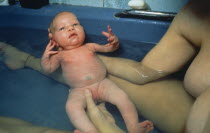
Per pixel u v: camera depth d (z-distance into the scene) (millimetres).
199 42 880
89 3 1572
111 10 1488
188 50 967
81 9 1513
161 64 1021
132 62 1135
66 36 1226
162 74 1024
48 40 1438
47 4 1621
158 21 1272
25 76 1237
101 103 1013
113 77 1139
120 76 1109
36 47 1384
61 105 1035
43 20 1481
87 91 1010
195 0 890
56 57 1242
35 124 917
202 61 826
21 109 1013
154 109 927
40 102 1060
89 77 1091
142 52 1278
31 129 834
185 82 891
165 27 1251
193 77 839
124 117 892
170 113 880
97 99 1050
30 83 1186
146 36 1328
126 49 1319
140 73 1038
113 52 1318
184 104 887
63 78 1190
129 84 1063
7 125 856
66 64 1198
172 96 932
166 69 1020
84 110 925
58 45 1293
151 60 1049
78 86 1087
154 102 946
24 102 1059
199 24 854
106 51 1275
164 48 1003
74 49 1256
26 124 874
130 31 1351
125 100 954
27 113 989
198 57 854
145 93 995
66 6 1576
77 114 896
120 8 1516
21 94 1109
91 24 1414
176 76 1052
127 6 1489
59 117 959
